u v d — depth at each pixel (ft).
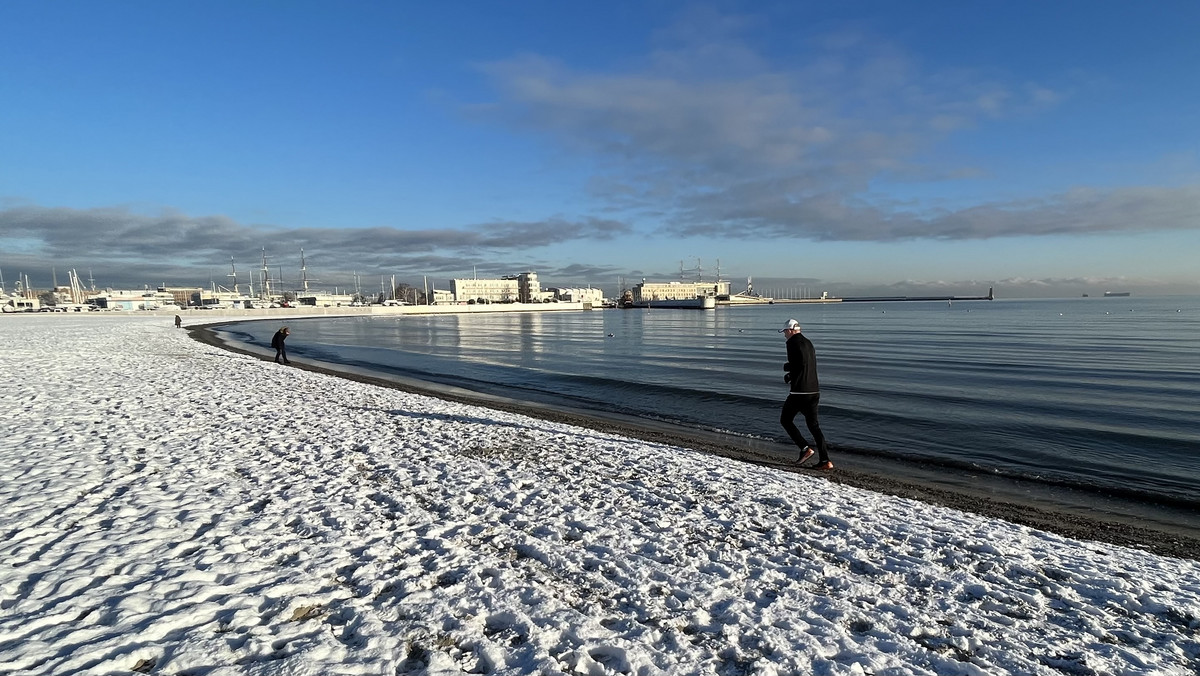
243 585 13.00
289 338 167.53
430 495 21.07
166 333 137.08
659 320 319.68
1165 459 36.19
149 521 16.67
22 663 9.44
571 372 82.89
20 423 30.09
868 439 41.27
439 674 10.10
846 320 284.41
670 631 12.19
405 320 331.98
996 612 13.83
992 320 266.98
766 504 21.86
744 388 66.03
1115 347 118.01
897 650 11.88
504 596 13.33
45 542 14.82
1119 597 14.73
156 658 9.92
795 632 12.32
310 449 27.35
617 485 23.75
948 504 25.62
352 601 12.60
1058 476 32.40
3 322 191.21
